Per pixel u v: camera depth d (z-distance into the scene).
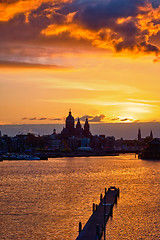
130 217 93.25
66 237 78.31
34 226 85.94
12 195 127.62
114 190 128.25
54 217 94.25
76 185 156.75
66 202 113.56
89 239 70.81
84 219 92.75
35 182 170.00
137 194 128.62
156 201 114.88
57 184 161.00
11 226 86.25
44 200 117.12
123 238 77.25
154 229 83.56
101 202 105.88
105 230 81.50
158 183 164.88
